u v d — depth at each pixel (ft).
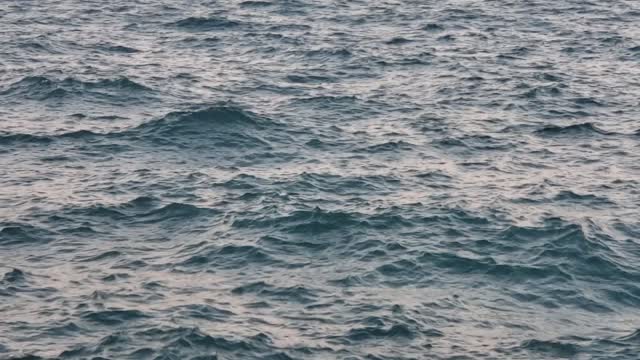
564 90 209.77
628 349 118.32
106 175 163.43
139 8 285.23
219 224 146.30
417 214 149.69
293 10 285.84
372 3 297.53
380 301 127.03
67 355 114.42
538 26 270.46
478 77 218.79
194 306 124.67
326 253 138.62
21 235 142.41
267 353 115.65
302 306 125.49
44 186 158.71
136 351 115.24
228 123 183.83
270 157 172.04
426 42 250.98
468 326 122.52
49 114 190.49
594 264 136.77
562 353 117.50
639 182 163.53
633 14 285.84
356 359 115.14
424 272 134.00
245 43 248.11
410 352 116.78
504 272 134.62
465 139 181.47
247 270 133.90
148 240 142.41
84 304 124.67
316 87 211.61
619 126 189.67
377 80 217.36
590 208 153.58
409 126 187.83
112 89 204.74
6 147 173.78
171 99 200.54
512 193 158.61
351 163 169.89
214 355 114.83
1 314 122.42
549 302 128.26
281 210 149.59
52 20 268.62
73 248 139.54
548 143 180.65
